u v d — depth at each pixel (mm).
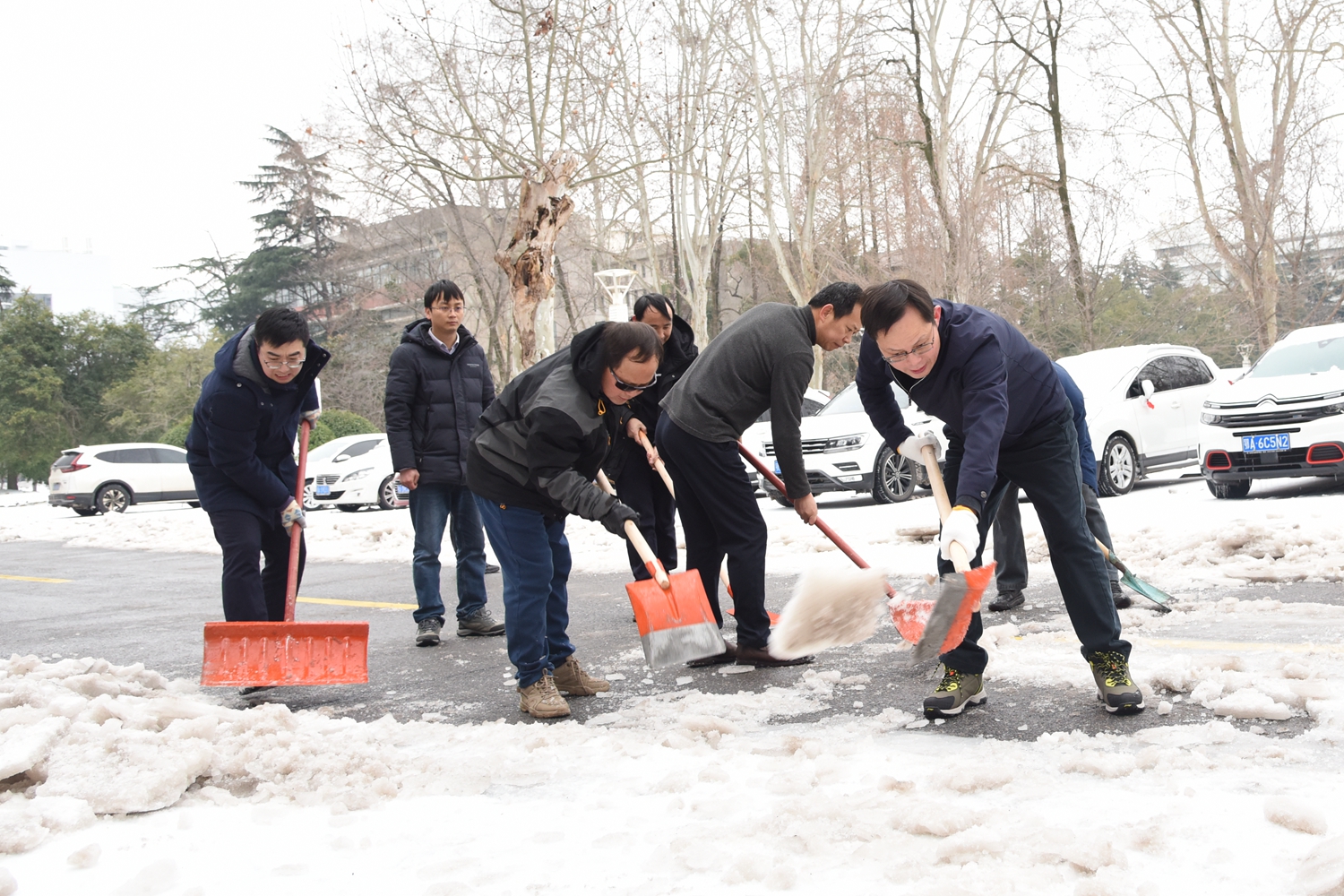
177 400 44156
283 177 47844
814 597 2971
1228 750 2869
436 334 5844
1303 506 8102
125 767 2988
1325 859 1947
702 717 3527
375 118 18984
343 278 41062
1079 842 2168
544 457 3758
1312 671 3492
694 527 5023
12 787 2988
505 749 3342
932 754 3072
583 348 3785
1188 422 12234
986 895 1987
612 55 20594
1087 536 3381
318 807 2854
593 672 4773
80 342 47906
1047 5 25609
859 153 27828
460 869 2326
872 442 11898
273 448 4750
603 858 2348
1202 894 1968
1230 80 25953
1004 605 5500
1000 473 3479
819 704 3820
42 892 2320
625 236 33531
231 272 54719
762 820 2443
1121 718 3314
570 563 4363
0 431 45344
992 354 3189
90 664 4625
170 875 2344
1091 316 26672
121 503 22094
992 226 26406
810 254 26844
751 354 4527
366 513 17469
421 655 5438
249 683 4109
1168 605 5055
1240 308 29328
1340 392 8688
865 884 2104
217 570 10180
